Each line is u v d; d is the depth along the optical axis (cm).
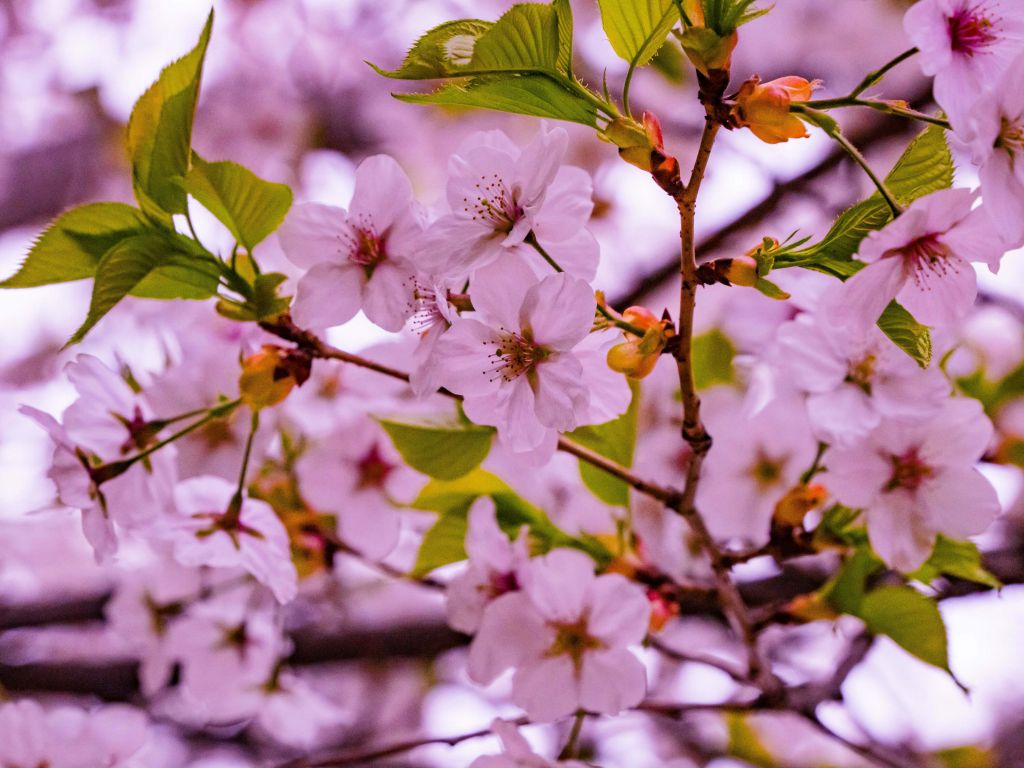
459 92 59
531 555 68
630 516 68
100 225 63
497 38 58
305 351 64
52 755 70
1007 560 77
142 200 63
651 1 59
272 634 77
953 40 58
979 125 57
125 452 65
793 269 67
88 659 88
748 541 74
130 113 62
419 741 70
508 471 70
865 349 65
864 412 64
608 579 65
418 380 61
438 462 66
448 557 68
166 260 62
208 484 66
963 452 65
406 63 58
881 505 65
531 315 60
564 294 59
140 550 84
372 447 72
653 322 61
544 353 60
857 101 58
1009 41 58
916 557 65
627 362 60
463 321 60
